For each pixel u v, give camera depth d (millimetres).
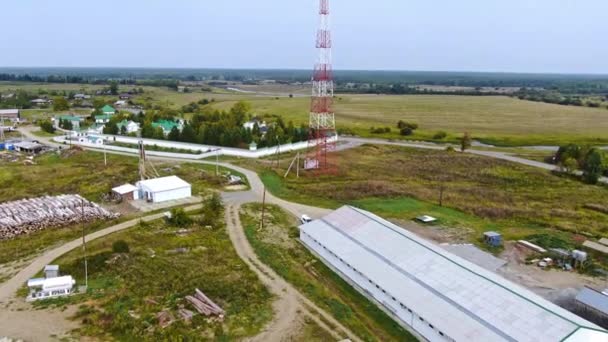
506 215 61250
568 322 29000
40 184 69438
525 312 30781
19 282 38938
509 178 84438
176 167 81938
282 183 76062
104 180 71000
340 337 32625
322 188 72625
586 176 84250
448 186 77688
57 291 37000
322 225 50062
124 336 31422
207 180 74500
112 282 39406
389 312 36625
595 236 53906
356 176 82688
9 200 61094
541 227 57562
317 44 80250
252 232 52750
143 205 61688
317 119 87625
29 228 51375
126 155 93062
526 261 46906
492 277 36469
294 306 36688
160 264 42500
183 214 54469
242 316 34750
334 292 39844
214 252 46469
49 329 32031
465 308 32500
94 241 47906
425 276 37312
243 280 40438
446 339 31141
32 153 93750
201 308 35094
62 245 46969
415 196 69438
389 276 38438
